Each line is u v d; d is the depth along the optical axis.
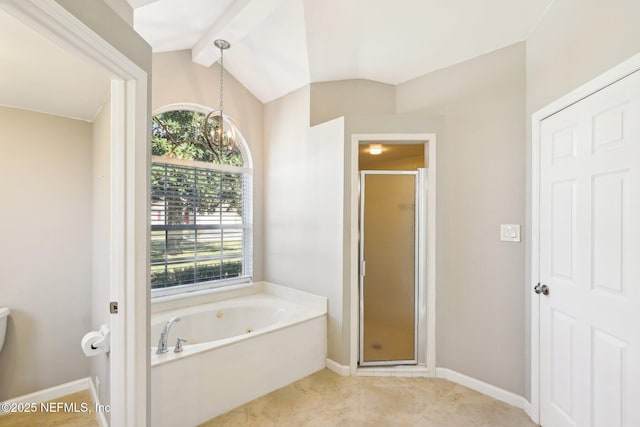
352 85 2.94
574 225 1.66
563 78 1.75
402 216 2.69
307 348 2.55
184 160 2.93
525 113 2.12
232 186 3.32
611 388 1.43
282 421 1.97
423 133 2.54
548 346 1.86
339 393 2.28
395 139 2.55
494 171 2.26
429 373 2.53
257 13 2.17
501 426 1.92
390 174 2.69
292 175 3.16
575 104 1.65
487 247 2.29
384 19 2.15
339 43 2.42
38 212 2.17
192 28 2.53
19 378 2.10
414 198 2.67
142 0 1.78
